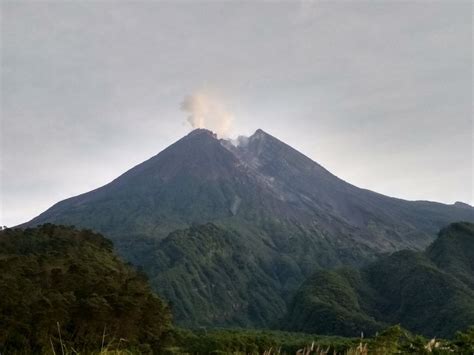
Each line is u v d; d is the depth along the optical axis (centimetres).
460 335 1981
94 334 2784
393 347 1991
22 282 2762
